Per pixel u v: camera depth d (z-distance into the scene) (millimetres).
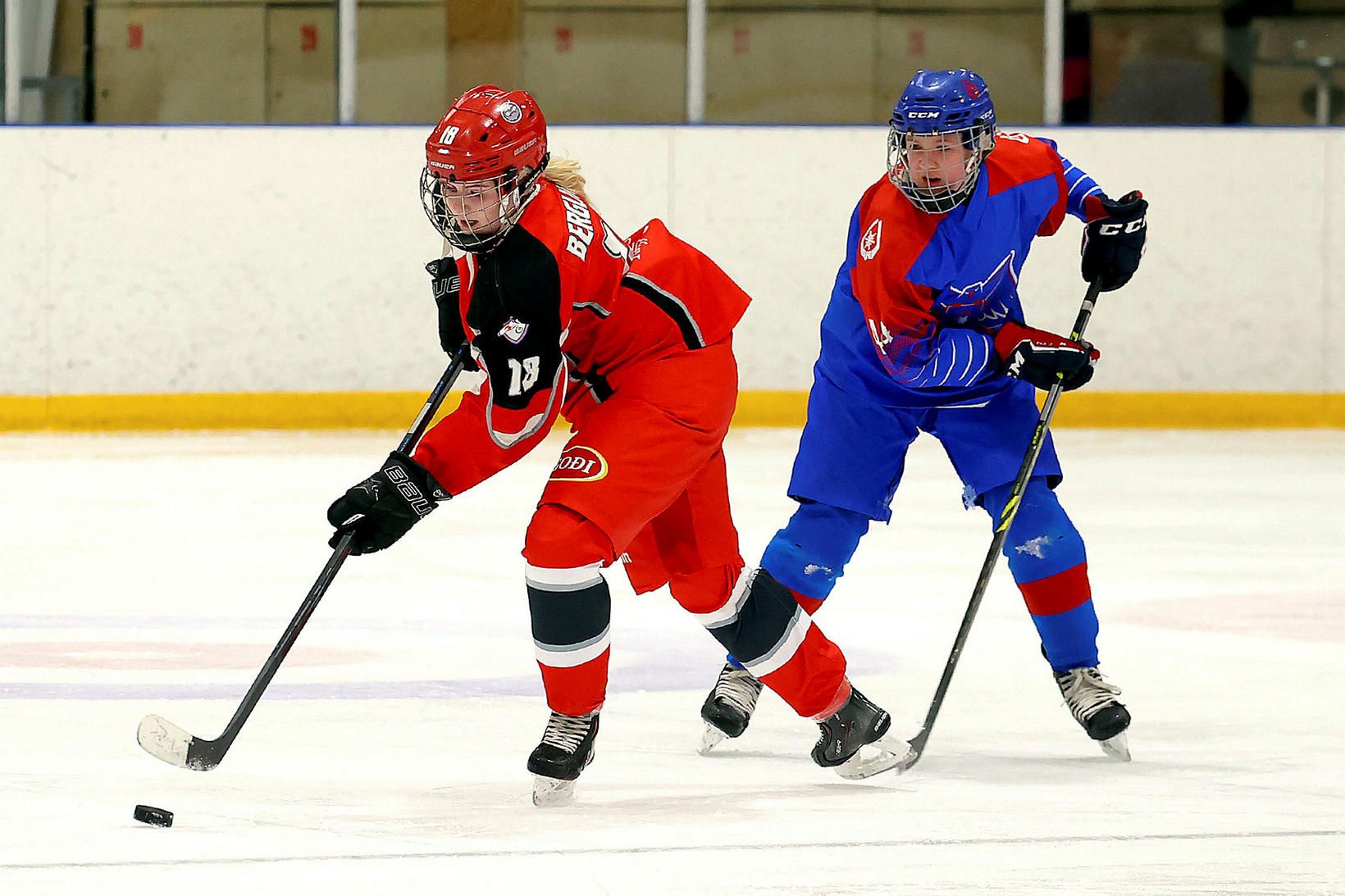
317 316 34938
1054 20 36375
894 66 36812
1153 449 32250
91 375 34688
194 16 35938
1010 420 11969
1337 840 9703
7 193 34375
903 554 21125
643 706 13297
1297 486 27359
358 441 33281
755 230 35562
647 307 10305
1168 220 35562
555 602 10172
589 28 36500
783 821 10102
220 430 34875
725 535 10711
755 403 35688
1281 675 14453
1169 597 18266
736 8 36594
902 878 8961
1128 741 12242
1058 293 35250
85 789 10688
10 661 14719
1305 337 35719
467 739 12180
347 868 9047
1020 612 17469
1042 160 11766
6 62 35562
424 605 17703
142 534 22250
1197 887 8836
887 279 11281
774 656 10703
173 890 8625
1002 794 10758
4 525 22891
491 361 9734
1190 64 36562
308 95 36312
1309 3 36406
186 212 34625
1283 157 35500
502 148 9547
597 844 9562
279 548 21312
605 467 10070
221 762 10953
